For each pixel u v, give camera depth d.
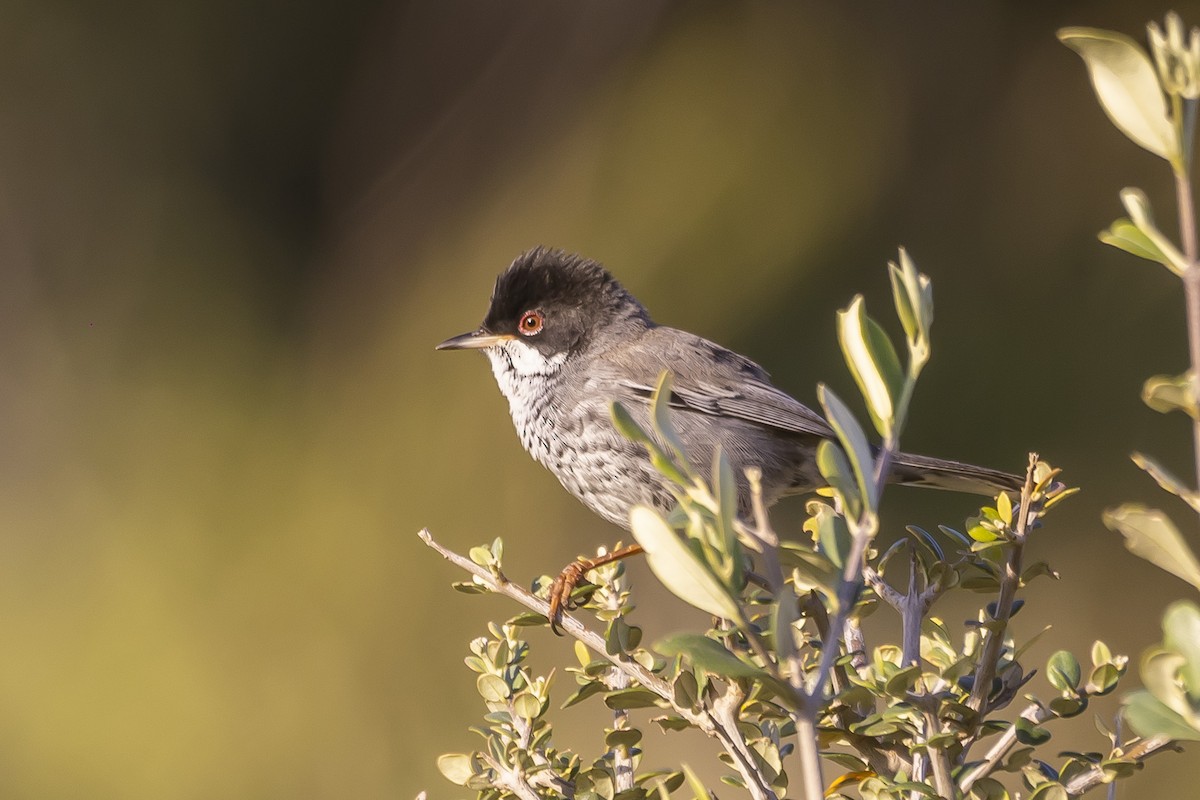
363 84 18.34
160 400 15.78
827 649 2.84
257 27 18.23
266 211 18.05
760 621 4.05
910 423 13.48
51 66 17.59
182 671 12.85
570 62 17.03
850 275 14.13
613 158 15.34
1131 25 14.22
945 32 14.84
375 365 16.00
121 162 17.56
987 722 3.84
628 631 4.14
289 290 17.67
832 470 2.97
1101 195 13.98
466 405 14.70
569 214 15.27
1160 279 13.48
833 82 14.82
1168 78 2.67
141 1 17.97
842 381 13.58
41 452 15.20
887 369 3.05
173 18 17.95
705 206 14.50
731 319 14.05
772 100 14.85
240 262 17.55
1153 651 2.68
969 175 14.44
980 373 13.55
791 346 13.87
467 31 17.86
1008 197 14.30
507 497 13.98
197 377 16.12
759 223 14.37
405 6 18.31
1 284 16.80
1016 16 14.73
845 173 14.48
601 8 16.86
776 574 2.87
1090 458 13.23
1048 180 14.21
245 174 18.06
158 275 17.12
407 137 18.02
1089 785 3.64
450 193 17.47
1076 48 2.74
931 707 3.77
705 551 2.85
